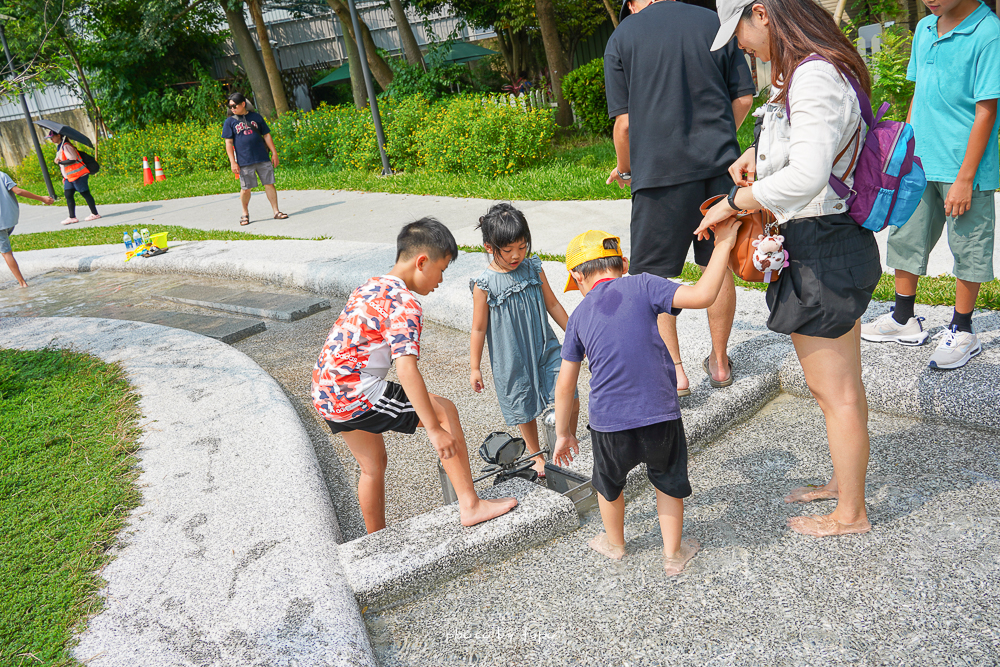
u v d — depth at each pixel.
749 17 2.29
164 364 4.88
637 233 3.32
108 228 12.09
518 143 12.09
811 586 2.41
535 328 3.21
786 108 2.19
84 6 23.30
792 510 2.83
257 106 22.84
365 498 3.01
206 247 9.07
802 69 2.15
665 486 2.52
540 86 19.83
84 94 24.91
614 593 2.51
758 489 3.01
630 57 3.15
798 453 3.23
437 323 5.77
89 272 9.48
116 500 3.16
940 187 3.31
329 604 2.39
